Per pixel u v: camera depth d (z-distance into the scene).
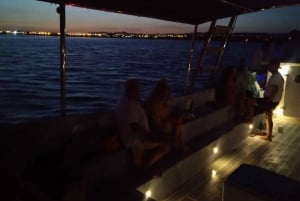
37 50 123.62
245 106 6.09
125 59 90.94
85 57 97.25
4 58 79.56
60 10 3.76
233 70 6.34
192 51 6.77
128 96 3.62
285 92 7.23
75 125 3.65
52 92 31.86
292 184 2.01
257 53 9.91
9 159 2.65
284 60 7.82
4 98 27.73
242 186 1.97
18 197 1.57
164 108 4.29
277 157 5.07
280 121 7.26
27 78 42.22
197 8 5.46
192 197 3.74
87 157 3.31
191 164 4.25
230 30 7.27
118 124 3.68
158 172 3.62
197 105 6.32
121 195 3.08
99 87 36.22
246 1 5.29
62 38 3.81
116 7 4.66
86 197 3.00
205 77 44.88
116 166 3.49
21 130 3.21
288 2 5.55
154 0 4.54
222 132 5.36
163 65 69.12
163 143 3.80
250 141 5.95
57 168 2.60
